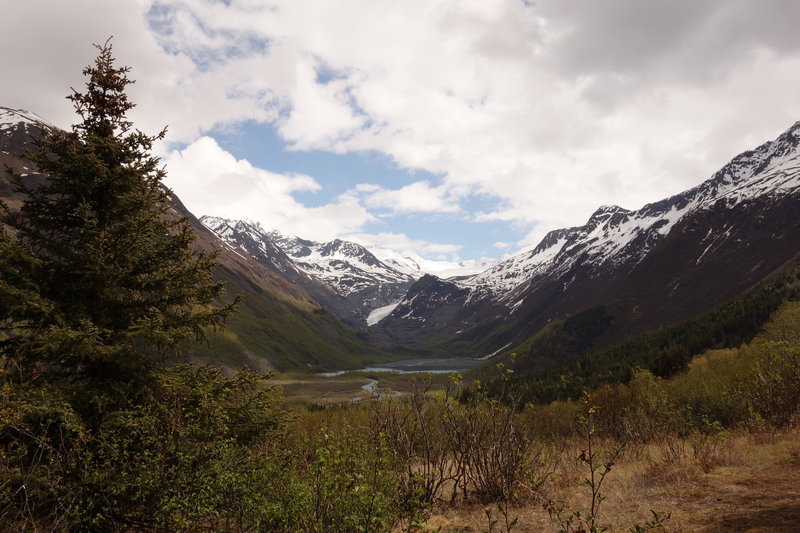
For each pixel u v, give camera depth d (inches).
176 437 258.2
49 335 312.0
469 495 344.8
